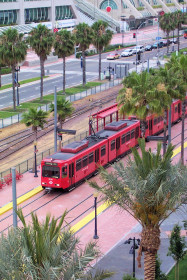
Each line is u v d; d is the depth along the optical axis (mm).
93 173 56562
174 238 32844
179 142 70125
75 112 84250
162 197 27047
